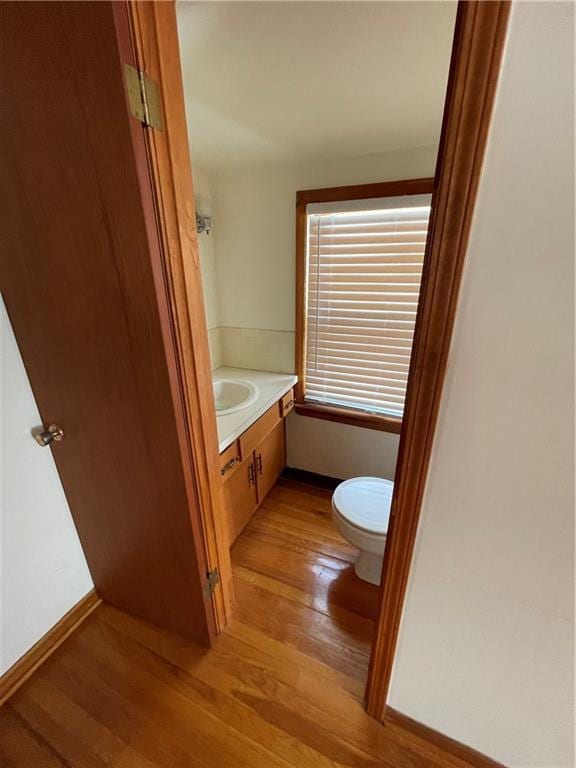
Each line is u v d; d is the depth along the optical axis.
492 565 0.81
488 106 0.51
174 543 1.22
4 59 0.73
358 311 1.91
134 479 1.16
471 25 0.48
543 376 0.62
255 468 1.97
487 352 0.65
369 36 0.83
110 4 0.61
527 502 0.72
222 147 1.55
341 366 2.07
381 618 1.01
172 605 1.39
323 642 1.41
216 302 2.22
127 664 1.35
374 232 1.74
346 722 1.17
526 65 0.49
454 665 0.97
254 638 1.43
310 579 1.70
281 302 2.07
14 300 1.04
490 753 1.04
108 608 1.58
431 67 0.95
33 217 0.88
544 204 0.54
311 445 2.32
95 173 0.76
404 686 1.08
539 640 0.83
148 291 0.84
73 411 1.15
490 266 0.60
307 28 0.79
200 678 1.30
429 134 1.41
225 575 1.40
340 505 1.60
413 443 0.77
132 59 0.66
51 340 1.05
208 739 1.14
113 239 0.82
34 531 1.30
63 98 0.72
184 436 1.03
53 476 1.33
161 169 0.78
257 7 0.73
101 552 1.44
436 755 1.09
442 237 0.61
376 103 1.16
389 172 1.63
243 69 0.96
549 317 0.59
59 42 0.67
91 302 0.92
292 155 1.65
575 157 0.50
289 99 1.12
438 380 0.70
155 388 0.96
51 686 1.29
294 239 1.91
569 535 0.71
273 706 1.21
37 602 1.35
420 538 0.87
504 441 0.69
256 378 2.16
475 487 0.76
